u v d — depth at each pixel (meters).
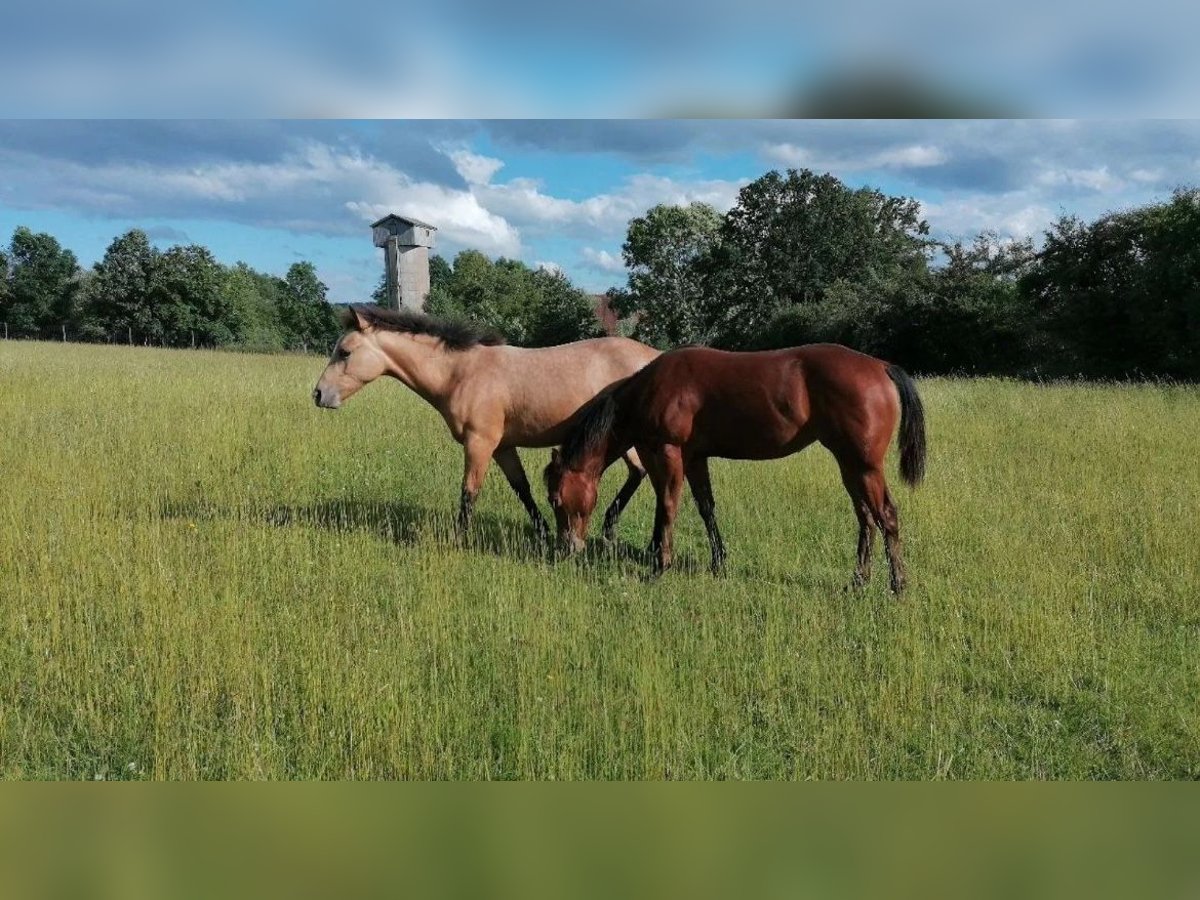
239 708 3.43
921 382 19.28
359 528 6.27
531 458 9.09
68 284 56.31
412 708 3.50
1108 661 4.19
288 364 22.94
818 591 5.22
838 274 44.09
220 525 6.13
